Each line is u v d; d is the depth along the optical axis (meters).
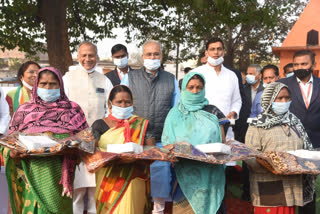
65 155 3.01
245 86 6.57
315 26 16.45
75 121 3.22
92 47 4.27
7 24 10.88
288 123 3.27
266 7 11.11
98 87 4.31
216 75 4.77
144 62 4.16
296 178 3.12
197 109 3.38
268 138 3.25
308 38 16.14
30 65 4.26
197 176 3.12
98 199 3.14
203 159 2.80
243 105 5.35
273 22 11.10
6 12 10.47
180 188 3.26
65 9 9.21
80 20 12.54
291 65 7.37
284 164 2.95
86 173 3.80
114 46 5.74
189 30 13.32
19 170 3.04
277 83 3.27
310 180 3.22
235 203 4.80
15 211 3.07
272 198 3.13
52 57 9.13
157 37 13.63
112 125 3.23
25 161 2.92
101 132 3.23
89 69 4.30
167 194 3.98
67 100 3.29
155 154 2.85
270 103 3.24
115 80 5.81
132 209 3.00
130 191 3.01
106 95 4.38
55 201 2.95
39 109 3.13
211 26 11.61
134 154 2.78
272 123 3.24
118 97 3.16
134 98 4.16
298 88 4.38
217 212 3.20
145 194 3.14
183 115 3.36
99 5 12.66
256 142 3.29
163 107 4.14
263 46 23.78
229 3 9.15
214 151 2.84
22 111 3.12
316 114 4.27
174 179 3.38
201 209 3.07
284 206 3.12
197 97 3.36
